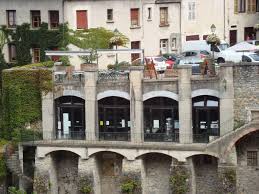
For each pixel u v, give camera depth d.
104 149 67.31
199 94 66.00
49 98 69.38
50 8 78.69
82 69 69.38
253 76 64.69
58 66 70.12
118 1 80.12
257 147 65.44
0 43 80.69
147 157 67.75
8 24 80.44
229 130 65.44
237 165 65.94
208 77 65.75
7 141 70.44
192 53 78.94
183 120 66.38
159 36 83.88
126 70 69.19
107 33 79.25
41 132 69.75
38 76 69.50
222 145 64.56
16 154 69.44
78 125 69.38
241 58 74.56
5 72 70.25
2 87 70.75
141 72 67.06
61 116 69.62
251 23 90.44
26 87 69.94
